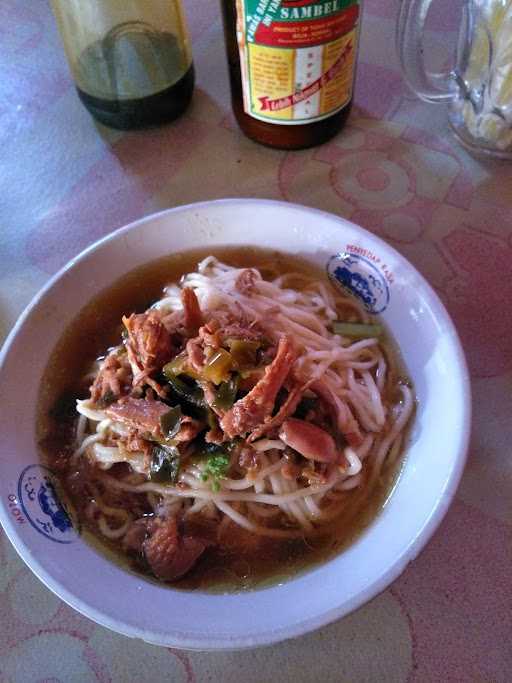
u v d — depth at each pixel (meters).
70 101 0.33
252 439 0.20
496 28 0.25
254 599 0.18
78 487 0.21
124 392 0.21
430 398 0.20
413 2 0.28
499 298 0.25
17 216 0.29
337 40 0.25
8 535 0.17
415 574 0.20
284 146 0.30
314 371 0.23
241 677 0.18
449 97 0.30
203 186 0.30
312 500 0.22
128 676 0.19
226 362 0.20
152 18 0.31
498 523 0.20
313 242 0.24
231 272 0.25
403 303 0.22
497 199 0.28
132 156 0.31
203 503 0.22
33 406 0.21
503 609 0.19
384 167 0.30
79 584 0.17
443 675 0.18
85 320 0.24
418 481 0.19
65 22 0.30
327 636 0.19
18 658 0.19
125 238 0.23
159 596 0.18
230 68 0.29
